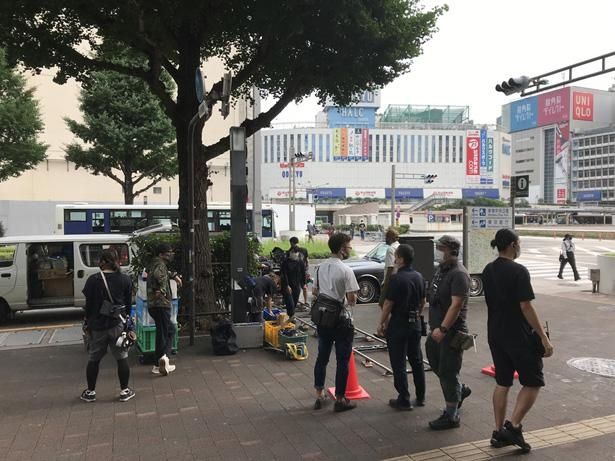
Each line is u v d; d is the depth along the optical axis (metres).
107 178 48.50
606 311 10.92
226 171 47.41
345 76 9.00
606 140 128.38
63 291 11.34
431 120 138.75
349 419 4.86
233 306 7.83
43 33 8.07
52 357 7.33
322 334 5.13
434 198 103.25
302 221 45.94
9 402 5.41
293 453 4.14
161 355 6.40
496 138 124.81
